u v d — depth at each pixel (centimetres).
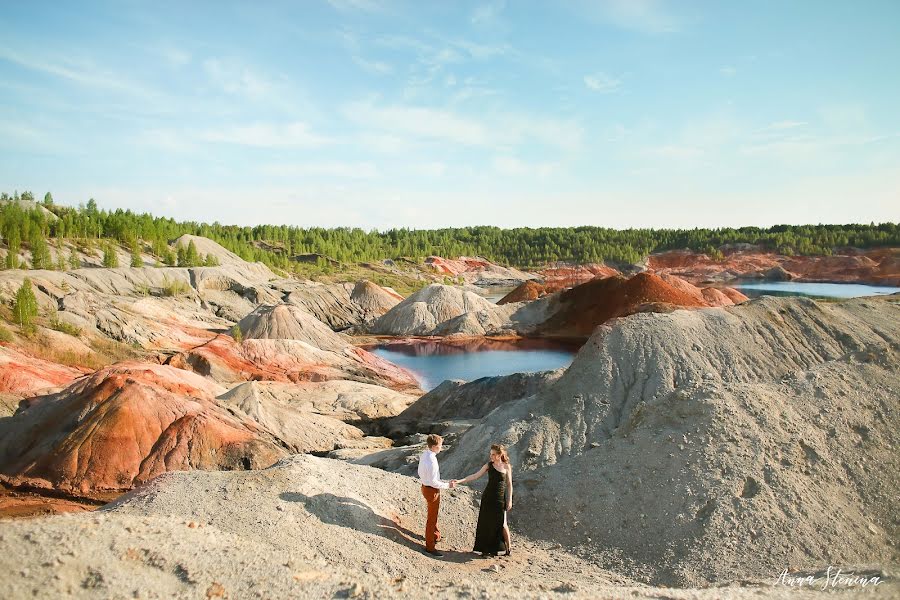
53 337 4256
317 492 1043
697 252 19825
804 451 1138
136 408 2514
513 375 3183
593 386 1850
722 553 955
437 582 833
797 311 2500
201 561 715
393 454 2217
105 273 7519
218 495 996
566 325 7375
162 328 5459
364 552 916
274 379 4328
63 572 635
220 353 4525
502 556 1005
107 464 2327
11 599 583
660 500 1081
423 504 1141
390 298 9412
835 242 18562
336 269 15938
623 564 982
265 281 9962
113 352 4562
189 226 16662
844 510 1029
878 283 14038
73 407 2533
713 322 2264
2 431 2492
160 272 8188
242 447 2516
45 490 2211
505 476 1017
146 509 945
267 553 771
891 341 2442
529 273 19500
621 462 1198
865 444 1163
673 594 712
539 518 1138
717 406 1223
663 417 1267
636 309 6338
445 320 7919
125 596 625
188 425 2511
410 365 5722
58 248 9012
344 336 7362
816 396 1276
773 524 990
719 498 1046
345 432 3100
